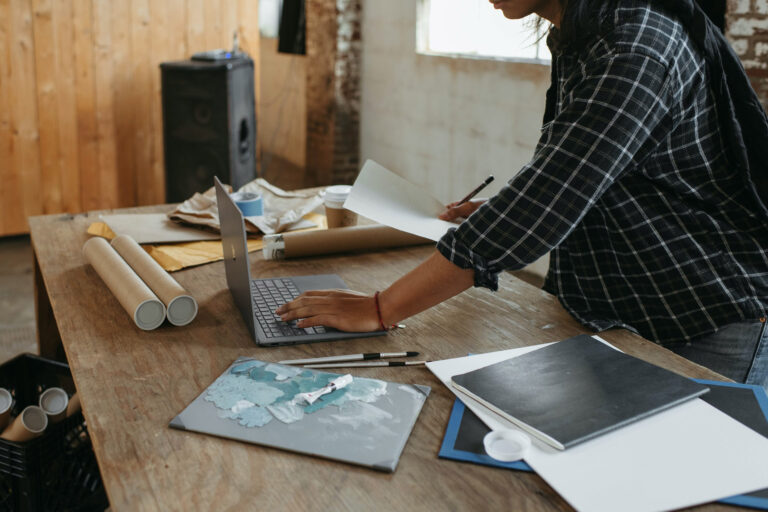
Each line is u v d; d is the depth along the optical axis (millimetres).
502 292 1427
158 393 1031
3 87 3971
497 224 1061
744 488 795
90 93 4195
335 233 1668
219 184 1388
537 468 835
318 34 5223
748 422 926
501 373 1034
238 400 999
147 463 863
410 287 1183
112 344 1194
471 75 3961
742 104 1161
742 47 2371
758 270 1197
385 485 826
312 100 5473
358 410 973
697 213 1188
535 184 1029
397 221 1479
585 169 1003
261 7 6473
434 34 4383
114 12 4156
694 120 1115
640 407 928
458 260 1107
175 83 4152
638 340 1202
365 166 1559
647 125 1007
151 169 4488
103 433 925
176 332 1245
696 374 1083
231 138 4242
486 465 858
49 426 1440
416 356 1149
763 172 1173
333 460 870
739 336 1207
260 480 834
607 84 997
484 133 3932
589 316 1282
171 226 1800
